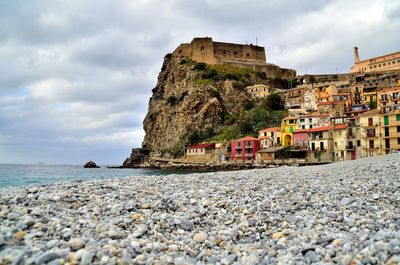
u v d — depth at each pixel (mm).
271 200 14047
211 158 108375
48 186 17203
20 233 7672
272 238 9227
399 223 9477
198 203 13352
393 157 41812
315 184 19281
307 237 8641
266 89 141750
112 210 11344
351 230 9094
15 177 65188
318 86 122500
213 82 145375
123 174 87875
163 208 12281
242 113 132250
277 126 109875
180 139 135375
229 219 11180
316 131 83500
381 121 75500
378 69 144375
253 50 177750
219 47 170625
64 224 8859
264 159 91062
